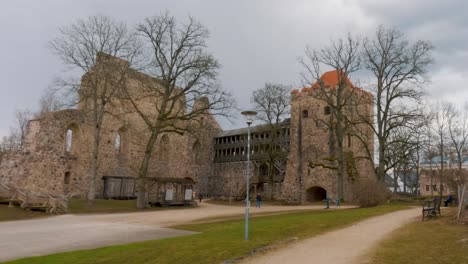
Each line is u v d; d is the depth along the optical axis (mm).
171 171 54438
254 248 11891
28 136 39031
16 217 25000
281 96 52969
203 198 60031
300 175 49156
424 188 71375
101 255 11680
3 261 11547
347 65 37688
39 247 14242
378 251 11375
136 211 31812
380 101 36688
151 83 45312
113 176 43969
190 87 35344
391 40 36719
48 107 53844
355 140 48188
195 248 12000
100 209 31922
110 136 45750
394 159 47406
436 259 9969
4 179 36906
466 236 13477
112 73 39625
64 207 28750
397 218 21297
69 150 47375
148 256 11227
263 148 57938
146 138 50500
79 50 35906
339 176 37562
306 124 50000
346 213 24156
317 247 12398
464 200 20109
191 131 40844
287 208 34469
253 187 58906
